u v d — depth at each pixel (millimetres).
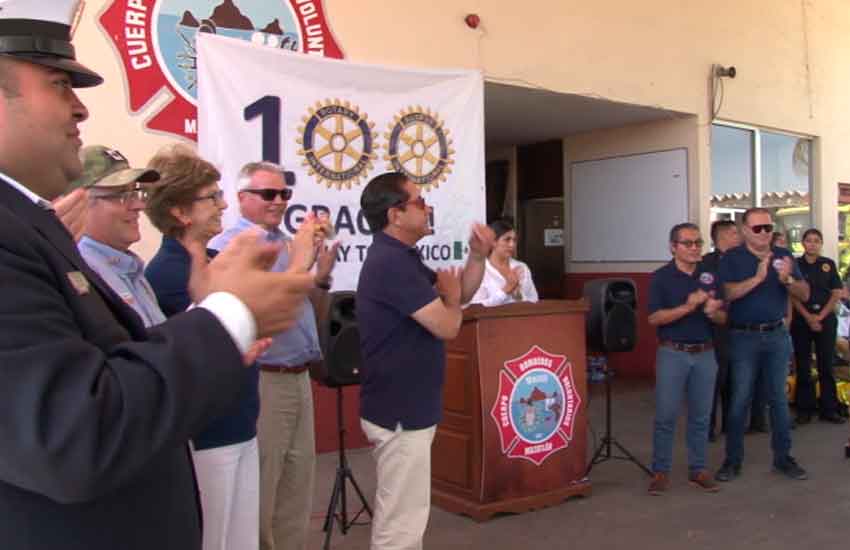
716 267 5555
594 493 5035
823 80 10594
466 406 4551
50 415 976
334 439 5953
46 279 1106
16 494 1097
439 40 6438
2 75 1184
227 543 2586
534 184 10555
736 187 9469
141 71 4969
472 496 4523
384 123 5930
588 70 7566
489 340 4477
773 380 5430
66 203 2061
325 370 3891
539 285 10562
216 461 2484
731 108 9109
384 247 3146
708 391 5109
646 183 9141
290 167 5469
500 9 6844
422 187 6129
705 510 4730
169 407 1038
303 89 5520
